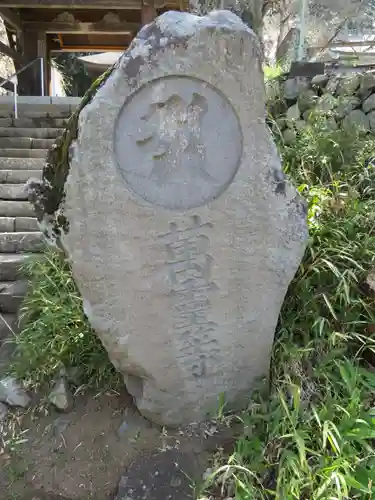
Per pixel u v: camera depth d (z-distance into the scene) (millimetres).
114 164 1955
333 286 2465
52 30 9859
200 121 1995
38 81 9688
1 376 2658
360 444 1866
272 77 4207
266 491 1828
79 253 2029
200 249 2078
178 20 1892
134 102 1936
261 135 2033
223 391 2270
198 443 2217
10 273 3471
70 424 2357
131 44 1905
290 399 2098
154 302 2092
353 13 5473
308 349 2162
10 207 4191
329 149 3236
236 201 2059
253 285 2162
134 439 2254
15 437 2299
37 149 5469
